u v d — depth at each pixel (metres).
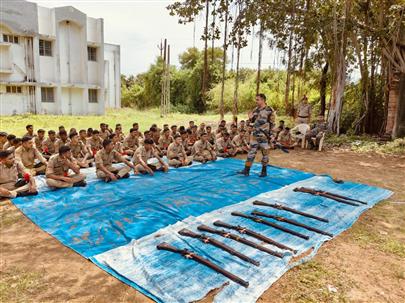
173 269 3.30
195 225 4.45
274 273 3.28
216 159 9.35
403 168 8.62
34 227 4.52
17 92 20.81
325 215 4.96
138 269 3.35
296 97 22.12
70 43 22.53
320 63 15.39
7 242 4.07
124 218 4.73
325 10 12.79
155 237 4.05
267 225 4.48
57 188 6.18
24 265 3.51
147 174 7.43
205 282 3.08
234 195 5.88
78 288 3.09
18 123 17.03
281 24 12.45
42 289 3.08
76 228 4.41
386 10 12.01
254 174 7.57
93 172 7.58
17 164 5.94
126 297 2.94
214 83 33.25
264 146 7.20
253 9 11.75
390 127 12.88
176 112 33.84
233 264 3.42
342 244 4.05
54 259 3.63
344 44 12.86
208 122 20.80
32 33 20.38
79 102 23.88
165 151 9.47
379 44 12.80
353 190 6.37
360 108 14.70
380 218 4.95
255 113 7.27
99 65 24.17
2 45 19.48
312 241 4.04
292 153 10.84
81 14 22.23
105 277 3.27
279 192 6.07
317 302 2.89
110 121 19.86
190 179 6.99
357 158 10.05
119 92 29.94
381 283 3.21
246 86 29.78
